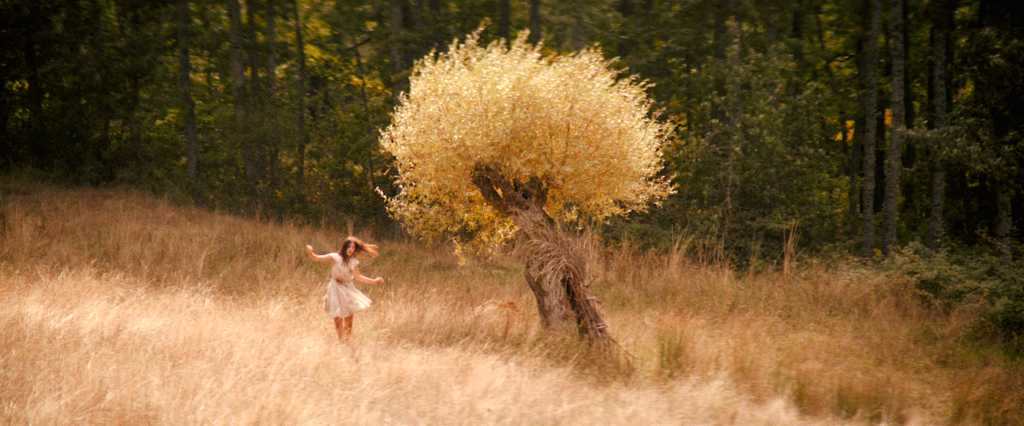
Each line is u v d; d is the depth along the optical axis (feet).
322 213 53.72
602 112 20.59
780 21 54.65
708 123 47.78
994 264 32.68
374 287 30.89
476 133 19.76
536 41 52.80
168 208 45.93
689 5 53.16
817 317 26.99
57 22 58.23
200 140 66.90
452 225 24.49
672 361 18.24
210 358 16.42
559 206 23.76
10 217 34.37
